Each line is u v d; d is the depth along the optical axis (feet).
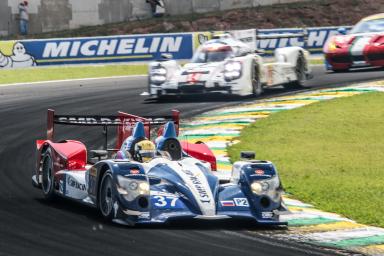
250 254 90.12
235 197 107.34
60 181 121.08
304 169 163.22
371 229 110.83
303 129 210.59
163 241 94.84
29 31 480.64
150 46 371.15
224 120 221.25
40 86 310.45
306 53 284.20
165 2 503.20
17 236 96.02
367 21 311.27
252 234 102.83
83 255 86.48
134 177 103.04
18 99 272.92
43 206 118.42
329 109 237.66
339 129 211.82
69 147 124.77
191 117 227.81
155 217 101.86
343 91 267.59
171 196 105.09
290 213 108.58
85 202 112.68
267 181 108.17
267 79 258.78
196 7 509.76
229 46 249.75
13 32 474.49
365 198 134.10
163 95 262.26
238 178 111.14
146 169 110.83
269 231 105.70
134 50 369.71
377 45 291.58
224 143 190.60
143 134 118.93
